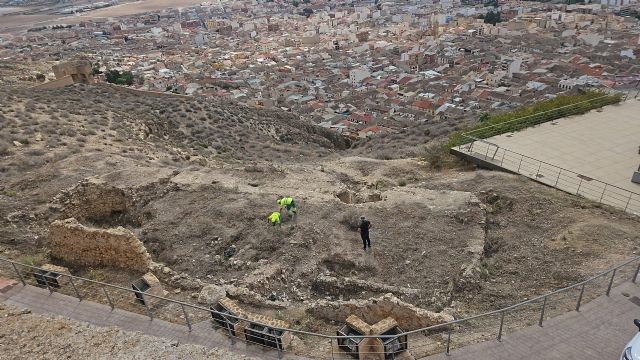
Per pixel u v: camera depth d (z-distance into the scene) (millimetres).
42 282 15711
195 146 46344
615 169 23016
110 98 57875
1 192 23984
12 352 11930
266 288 16281
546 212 19844
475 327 13289
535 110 32188
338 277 16938
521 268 16672
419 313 13406
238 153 46562
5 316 13539
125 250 16859
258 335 12344
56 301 14836
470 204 20219
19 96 46125
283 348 12164
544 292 15031
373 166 29422
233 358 11516
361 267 17203
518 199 20906
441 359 11594
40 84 64688
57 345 12195
